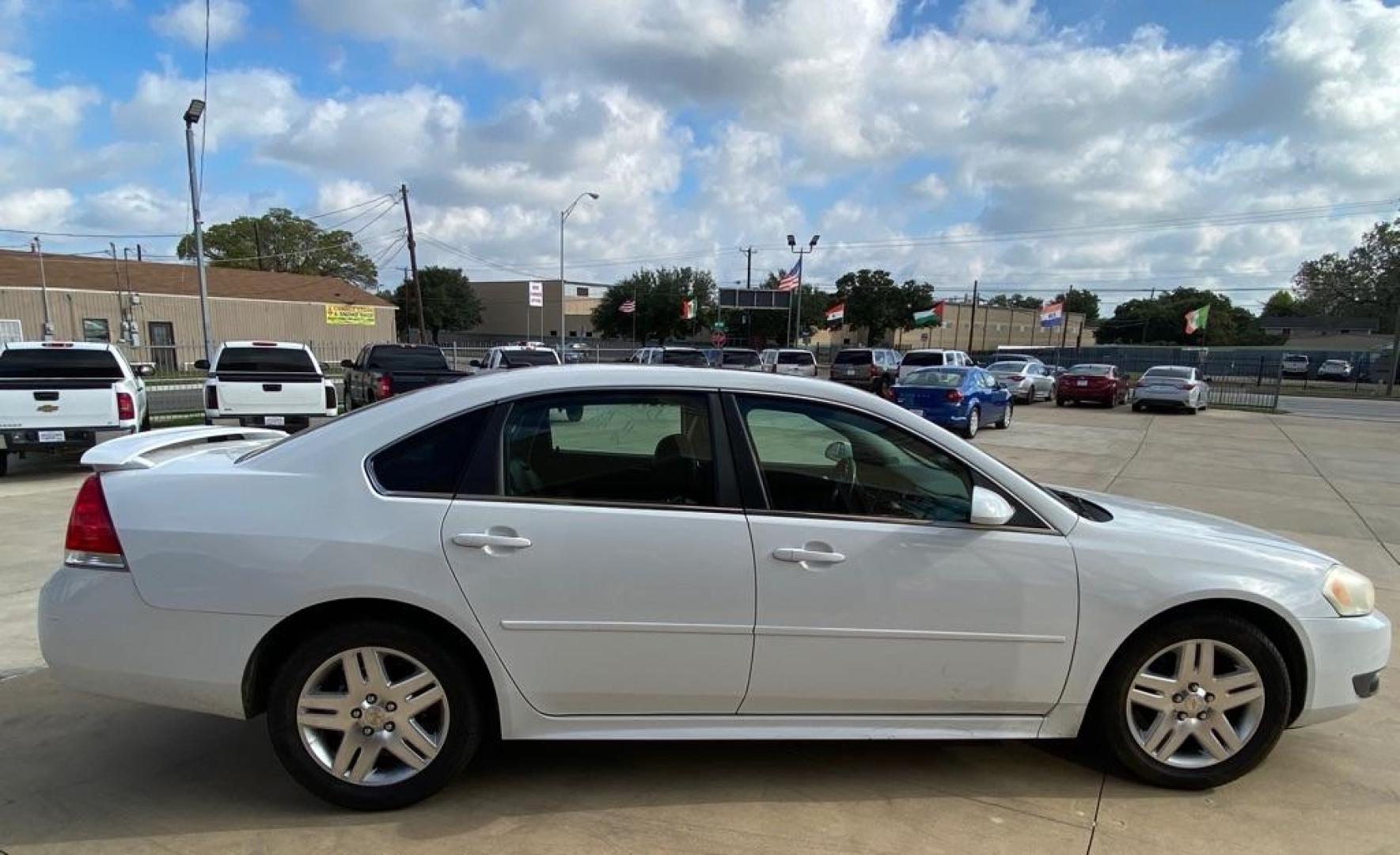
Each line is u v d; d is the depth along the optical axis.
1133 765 3.02
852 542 2.82
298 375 11.62
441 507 2.72
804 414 2.98
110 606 2.66
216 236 76.50
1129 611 2.89
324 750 2.78
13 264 39.94
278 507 2.70
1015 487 2.97
